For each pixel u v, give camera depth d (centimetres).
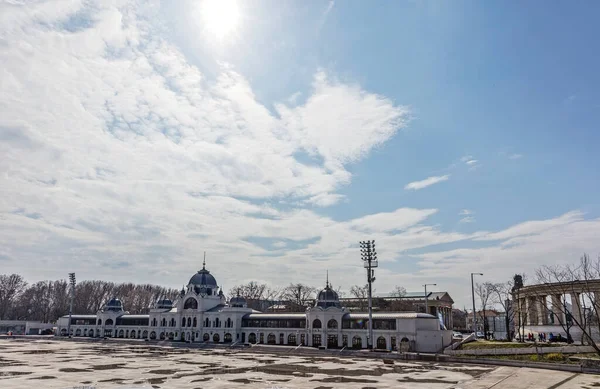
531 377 7756
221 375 8350
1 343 17550
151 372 8675
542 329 14188
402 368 9569
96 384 7138
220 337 18325
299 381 7669
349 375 8450
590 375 7950
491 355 10750
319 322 15712
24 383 7169
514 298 16500
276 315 17400
